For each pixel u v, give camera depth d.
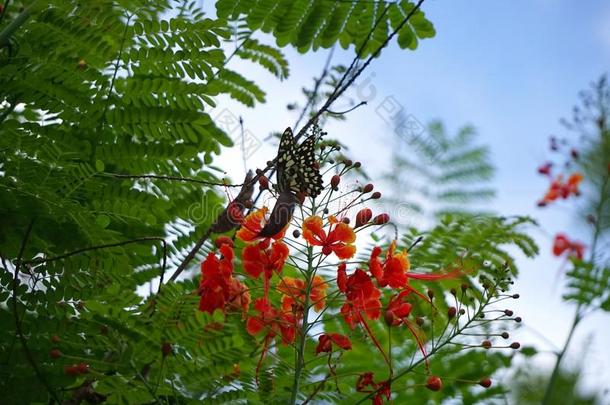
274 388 1.37
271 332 1.35
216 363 1.32
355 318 1.34
